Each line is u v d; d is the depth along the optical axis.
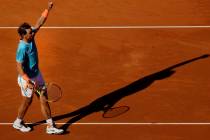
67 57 42.91
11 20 49.00
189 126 34.81
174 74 40.28
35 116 36.22
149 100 37.50
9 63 42.31
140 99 37.62
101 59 42.50
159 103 37.16
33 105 37.31
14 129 34.97
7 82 39.91
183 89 38.53
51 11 50.25
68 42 45.00
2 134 34.59
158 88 38.75
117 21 48.34
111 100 37.62
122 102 37.38
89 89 38.94
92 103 37.38
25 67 32.91
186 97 37.66
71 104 37.34
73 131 34.69
